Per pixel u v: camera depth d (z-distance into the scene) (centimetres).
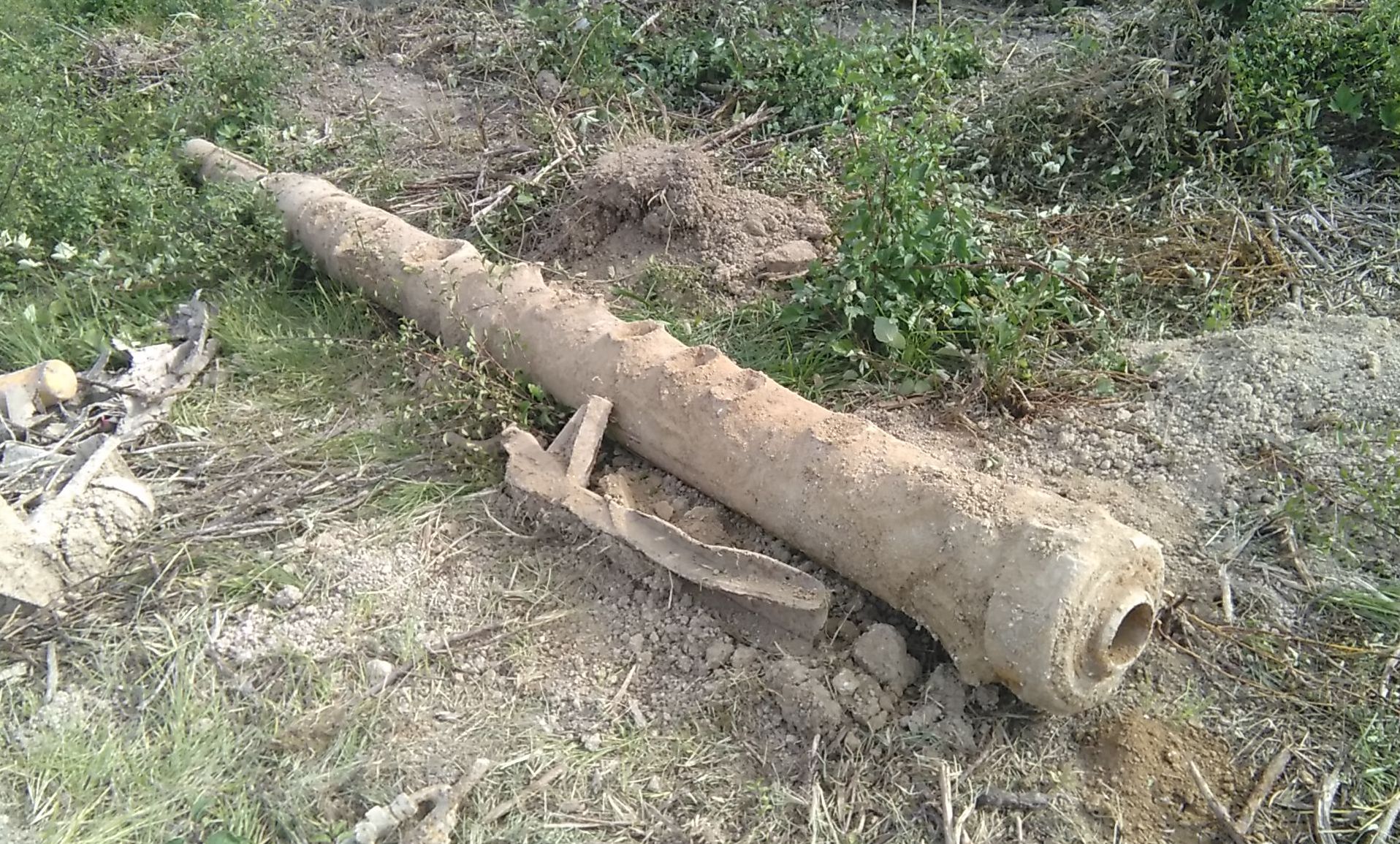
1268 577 320
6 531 330
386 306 465
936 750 283
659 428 355
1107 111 531
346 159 594
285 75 663
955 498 286
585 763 288
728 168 559
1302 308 418
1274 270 437
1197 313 425
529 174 562
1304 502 332
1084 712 290
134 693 314
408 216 541
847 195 510
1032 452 373
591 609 331
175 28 765
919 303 421
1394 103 489
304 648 322
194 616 335
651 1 721
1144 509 344
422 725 300
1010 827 268
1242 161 501
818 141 584
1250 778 275
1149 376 391
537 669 314
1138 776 276
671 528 326
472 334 396
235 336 455
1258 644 303
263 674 316
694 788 281
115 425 416
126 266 494
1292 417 360
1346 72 524
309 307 482
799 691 290
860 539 299
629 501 359
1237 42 511
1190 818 267
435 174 582
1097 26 654
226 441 410
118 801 283
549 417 390
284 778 286
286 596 337
